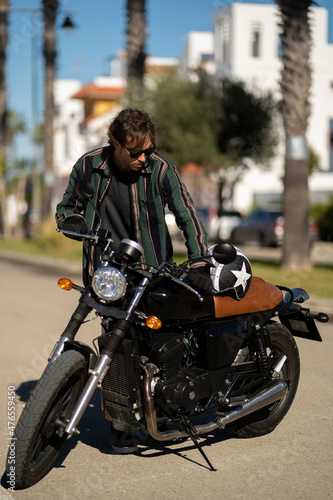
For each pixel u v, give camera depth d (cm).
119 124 350
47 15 2538
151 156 369
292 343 446
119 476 372
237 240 2728
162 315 363
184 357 388
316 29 4219
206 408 391
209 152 2172
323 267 1498
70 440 430
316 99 4247
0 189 3188
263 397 414
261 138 2267
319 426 461
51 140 2705
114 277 336
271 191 3931
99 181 374
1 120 3167
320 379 586
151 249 373
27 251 2200
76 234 348
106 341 359
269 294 429
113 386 367
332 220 2898
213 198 3619
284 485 363
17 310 974
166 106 2178
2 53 3089
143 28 2105
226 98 2231
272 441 431
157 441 427
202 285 351
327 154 4266
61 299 1102
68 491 351
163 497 346
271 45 4059
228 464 392
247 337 406
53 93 2703
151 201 369
